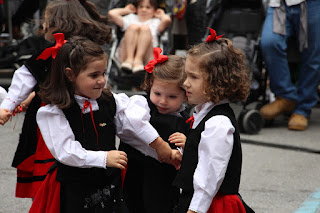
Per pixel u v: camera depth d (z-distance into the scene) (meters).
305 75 10.48
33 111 5.10
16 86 5.07
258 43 10.37
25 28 12.09
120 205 4.33
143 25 10.94
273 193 6.79
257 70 10.16
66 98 4.12
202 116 3.95
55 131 4.11
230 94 3.88
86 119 4.24
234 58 3.88
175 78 4.38
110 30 5.50
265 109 10.66
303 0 9.83
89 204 4.23
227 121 3.81
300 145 9.20
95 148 4.24
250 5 10.32
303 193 6.79
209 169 3.69
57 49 4.16
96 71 4.12
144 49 10.84
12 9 12.99
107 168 4.26
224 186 3.84
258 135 10.06
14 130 10.06
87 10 5.71
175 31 11.91
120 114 4.47
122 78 10.87
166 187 4.61
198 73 3.83
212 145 3.71
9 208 6.11
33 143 5.11
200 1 11.46
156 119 4.57
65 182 4.21
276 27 9.98
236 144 3.88
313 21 10.01
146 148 4.55
